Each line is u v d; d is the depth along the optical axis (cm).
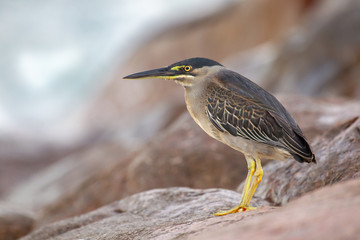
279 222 381
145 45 3453
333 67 2017
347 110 1034
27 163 2591
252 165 644
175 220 634
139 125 2092
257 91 657
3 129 3225
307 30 2262
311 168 707
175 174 1004
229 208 643
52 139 3066
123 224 666
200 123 688
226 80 669
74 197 1071
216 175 984
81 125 3253
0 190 2130
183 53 3284
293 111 1045
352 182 450
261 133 628
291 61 2147
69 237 660
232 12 3378
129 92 3173
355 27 2066
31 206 1477
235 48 3148
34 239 738
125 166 1079
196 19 3481
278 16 3066
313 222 361
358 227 335
